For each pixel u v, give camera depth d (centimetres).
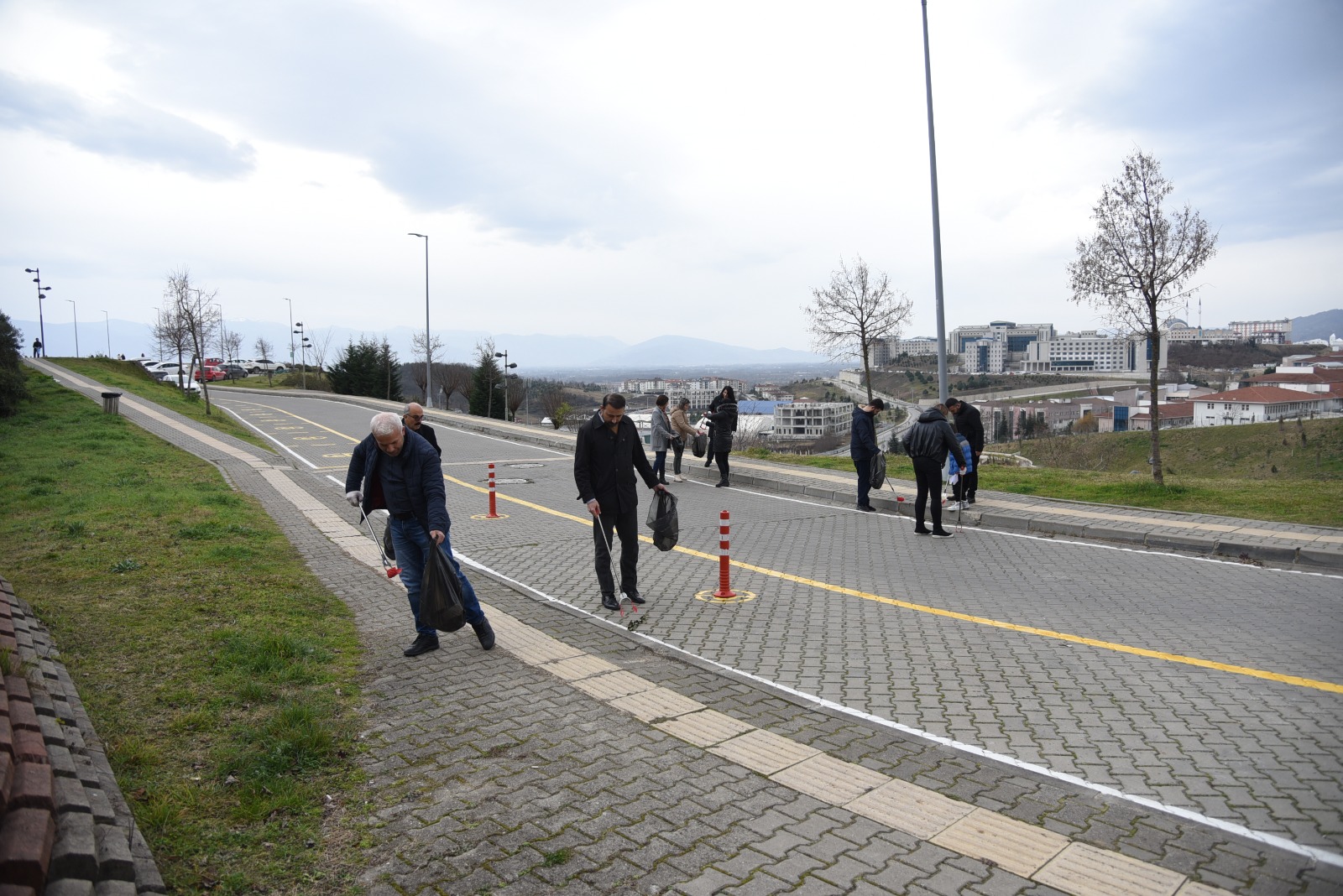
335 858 349
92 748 415
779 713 517
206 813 379
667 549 796
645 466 797
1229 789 411
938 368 1683
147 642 598
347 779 420
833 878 333
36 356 5375
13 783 305
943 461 1113
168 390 4391
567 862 346
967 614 748
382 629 686
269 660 561
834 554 1019
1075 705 527
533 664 599
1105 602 777
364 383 6216
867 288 2919
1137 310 1455
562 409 5847
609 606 779
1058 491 1426
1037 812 390
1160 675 577
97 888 291
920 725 500
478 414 5922
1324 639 650
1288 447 6319
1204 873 336
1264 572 883
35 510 1139
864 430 1335
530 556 1020
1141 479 1520
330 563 924
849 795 405
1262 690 544
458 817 383
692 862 345
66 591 723
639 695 541
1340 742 464
